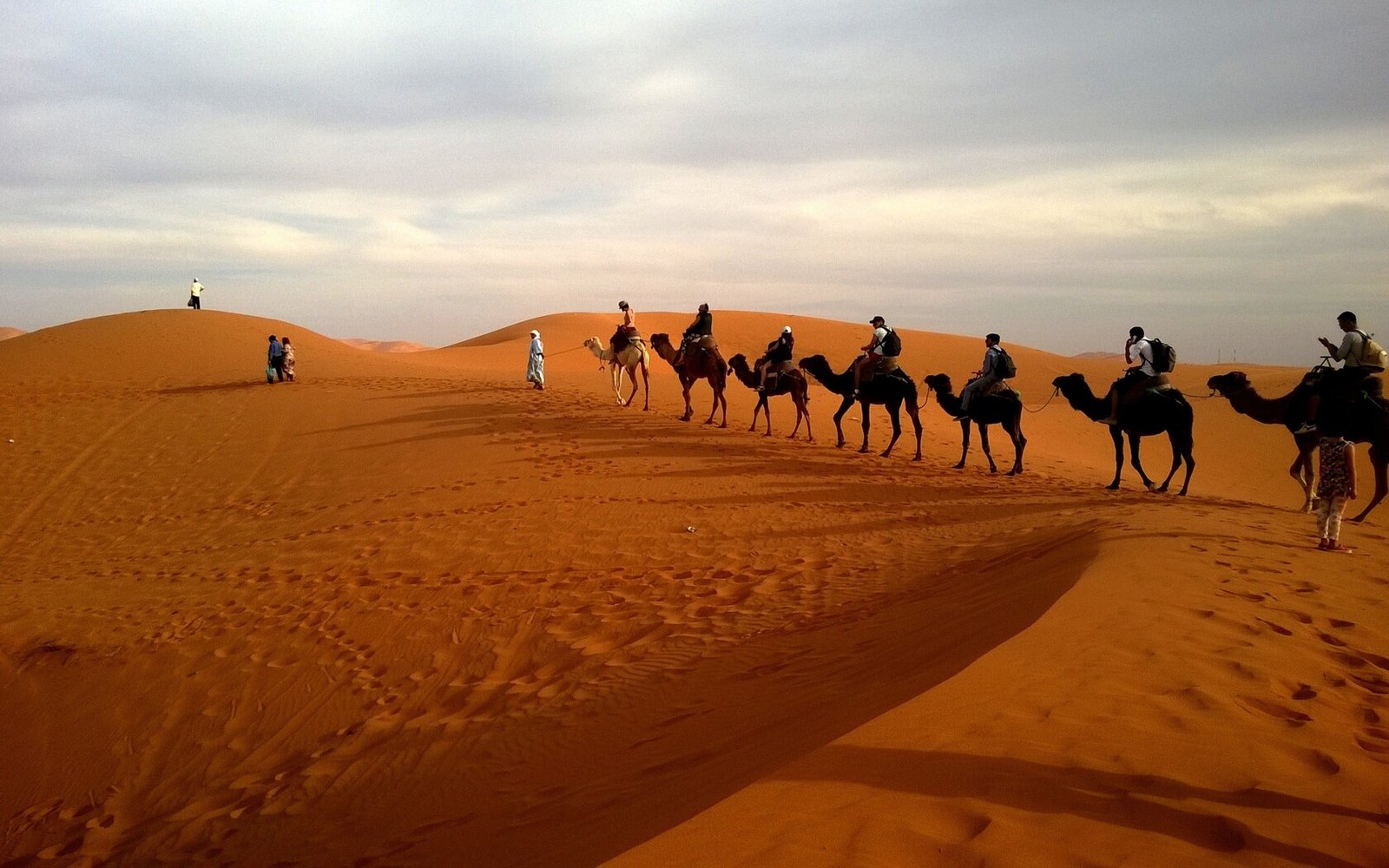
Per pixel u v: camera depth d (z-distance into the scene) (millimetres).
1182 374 58125
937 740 4508
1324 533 10789
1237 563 9164
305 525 16828
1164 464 29078
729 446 21969
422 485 18656
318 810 7320
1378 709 5293
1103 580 7945
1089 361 70250
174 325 45812
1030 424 34250
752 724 6441
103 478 22781
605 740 7242
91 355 39562
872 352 22172
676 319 84188
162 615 12375
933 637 7629
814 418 30047
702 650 9227
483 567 13000
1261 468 29250
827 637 8789
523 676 9508
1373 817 3785
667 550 13391
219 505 19625
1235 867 3344
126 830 7789
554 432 23047
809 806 3818
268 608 12195
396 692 9570
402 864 5660
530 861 4641
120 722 9688
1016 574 9648
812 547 13312
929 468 20719
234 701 9797
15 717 10078
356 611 11688
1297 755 4414
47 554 17500
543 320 78562
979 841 3451
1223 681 5539
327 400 29297
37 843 7824
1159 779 4059
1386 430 13219
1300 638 6656
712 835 3582
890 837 3492
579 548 13641
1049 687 5316
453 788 7082
